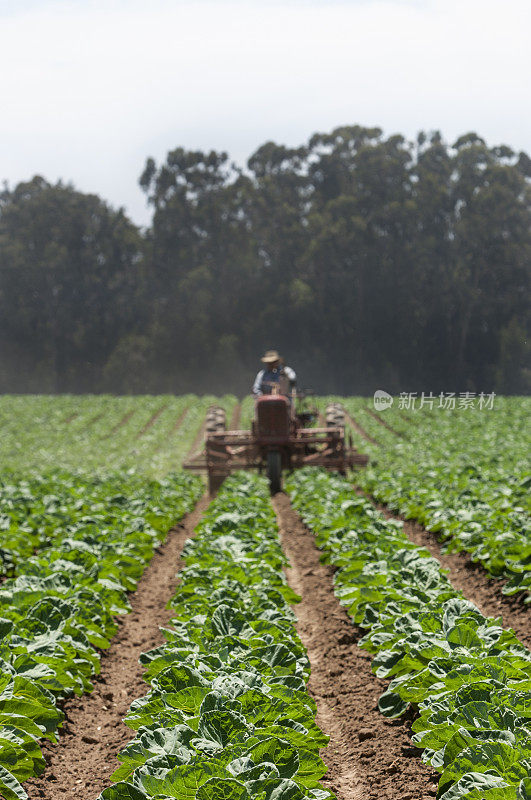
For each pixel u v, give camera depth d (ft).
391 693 61.72
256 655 60.29
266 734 44.52
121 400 545.03
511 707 47.85
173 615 99.14
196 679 51.96
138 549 116.67
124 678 78.13
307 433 202.69
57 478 200.54
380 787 54.60
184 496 184.85
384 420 414.00
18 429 422.82
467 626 61.82
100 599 82.38
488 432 330.95
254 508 140.15
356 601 82.94
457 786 38.86
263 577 88.74
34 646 64.13
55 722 57.41
